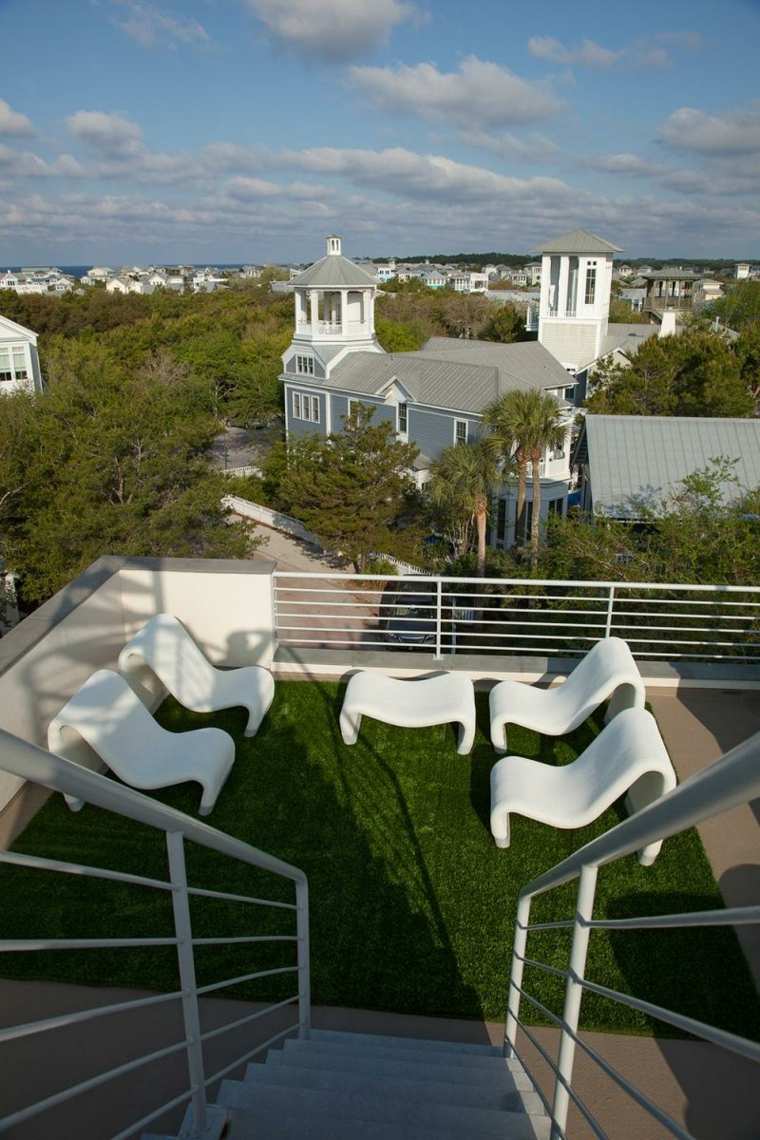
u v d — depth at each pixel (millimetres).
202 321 60938
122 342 55531
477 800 5480
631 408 31109
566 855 4988
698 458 20906
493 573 24453
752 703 6527
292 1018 3934
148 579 6789
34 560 22828
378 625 22172
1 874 4793
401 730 6305
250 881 4797
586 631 12016
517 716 5762
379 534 28188
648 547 14312
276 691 6848
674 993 4000
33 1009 3930
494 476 24719
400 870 4871
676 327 46125
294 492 29078
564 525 15781
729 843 5004
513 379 31812
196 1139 2398
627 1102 3432
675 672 6660
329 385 36906
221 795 5547
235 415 50344
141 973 4148
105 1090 3457
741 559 12906
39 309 62031
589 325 42406
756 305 62500
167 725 6387
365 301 38188
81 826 5223
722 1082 3539
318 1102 2854
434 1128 2713
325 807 5426
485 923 4480
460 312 74625
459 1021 3922
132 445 25344
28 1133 3252
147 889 4711
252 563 6883
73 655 5906
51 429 24125
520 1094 3023
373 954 4285
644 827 1493
